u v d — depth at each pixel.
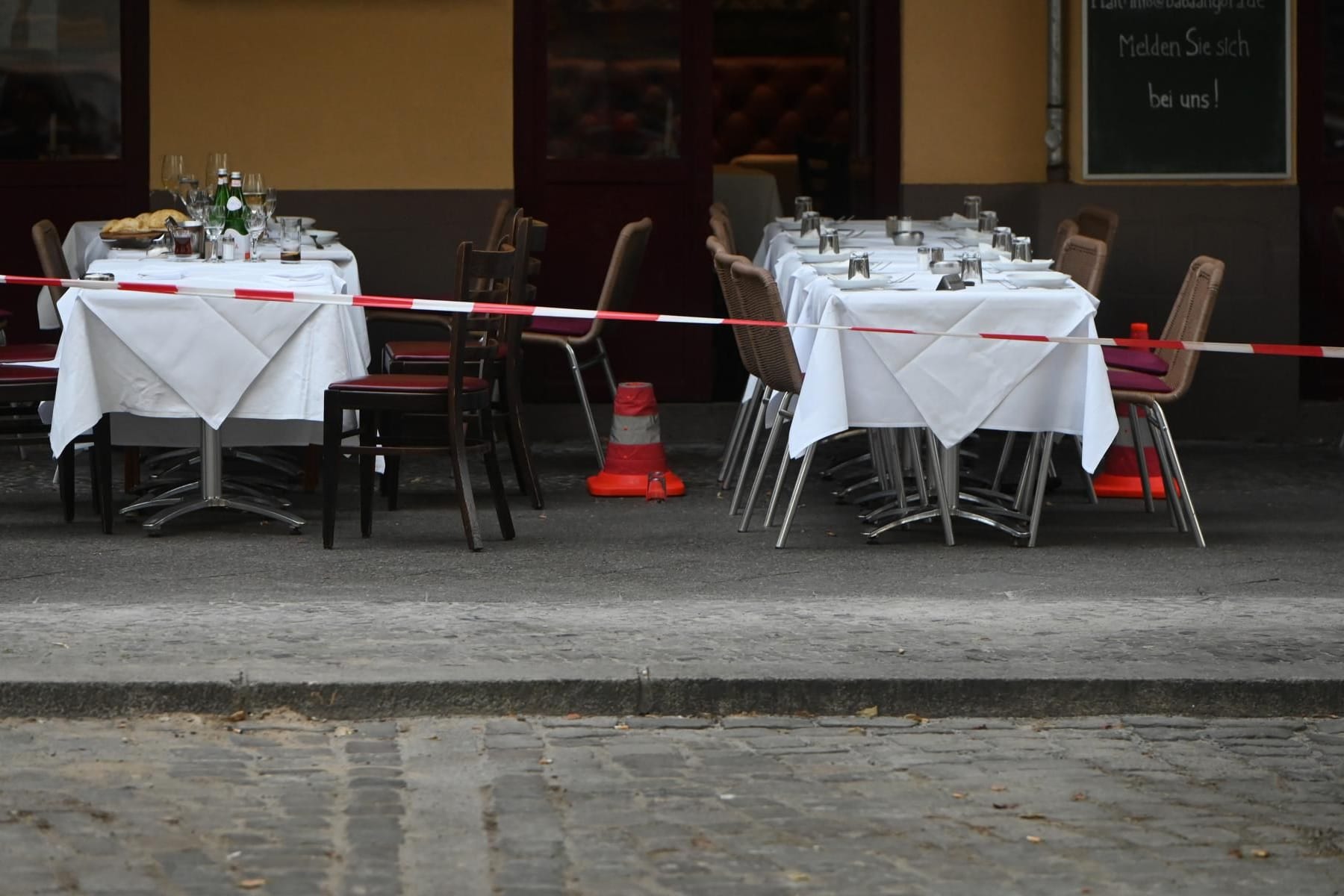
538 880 6.92
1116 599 11.15
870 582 11.65
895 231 16.50
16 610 10.52
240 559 12.16
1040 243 17.70
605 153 18.19
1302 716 9.21
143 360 12.52
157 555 12.28
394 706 8.97
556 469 16.14
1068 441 16.84
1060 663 9.41
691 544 12.85
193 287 12.41
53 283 12.25
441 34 17.70
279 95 17.69
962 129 18.06
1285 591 11.45
